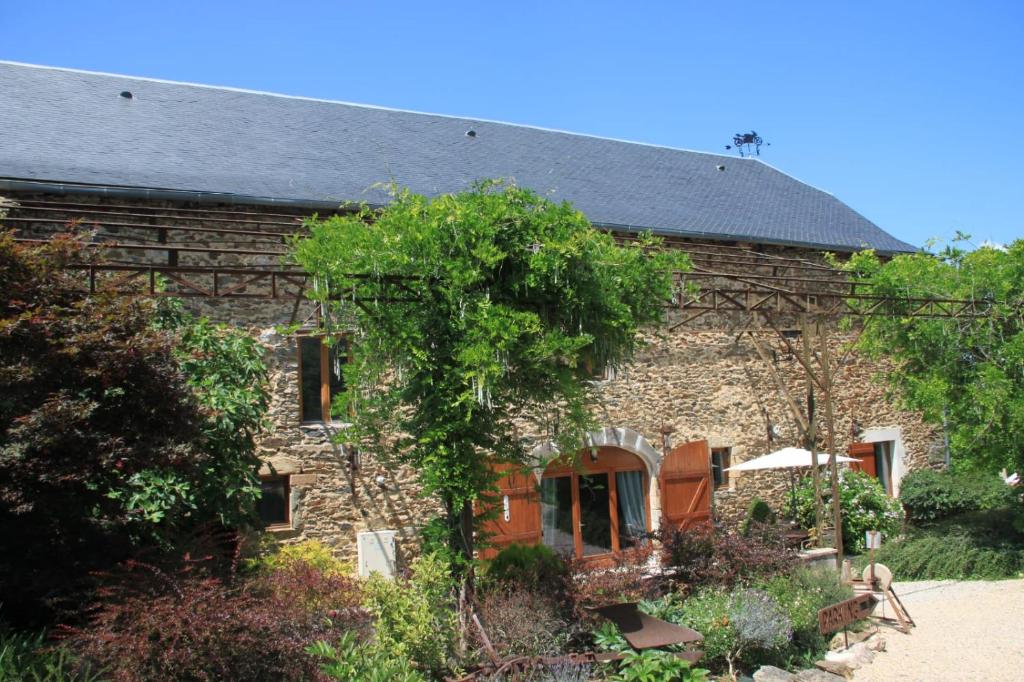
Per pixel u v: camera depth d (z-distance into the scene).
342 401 7.34
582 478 11.95
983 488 14.27
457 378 6.79
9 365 5.24
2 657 4.70
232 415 7.57
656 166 15.66
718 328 13.11
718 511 12.92
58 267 5.78
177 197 9.24
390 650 5.98
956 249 12.33
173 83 12.38
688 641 7.09
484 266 6.80
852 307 12.07
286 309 9.88
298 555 8.52
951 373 12.05
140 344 5.65
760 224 14.05
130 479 6.06
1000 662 7.97
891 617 9.73
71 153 9.61
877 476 15.18
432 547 7.11
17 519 5.67
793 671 7.75
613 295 7.12
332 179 11.05
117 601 5.34
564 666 6.48
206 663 4.85
